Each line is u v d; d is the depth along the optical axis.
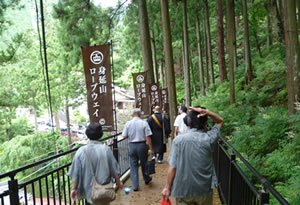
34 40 22.98
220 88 15.80
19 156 17.56
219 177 4.74
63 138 21.66
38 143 18.42
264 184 1.96
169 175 2.53
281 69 10.70
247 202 2.67
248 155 5.74
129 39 21.80
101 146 3.01
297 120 5.18
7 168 17.81
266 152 5.56
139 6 11.26
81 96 24.84
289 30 5.73
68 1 12.59
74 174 2.91
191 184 2.46
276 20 11.75
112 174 3.03
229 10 10.32
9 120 22.53
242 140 6.15
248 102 9.54
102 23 13.59
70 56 13.69
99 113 5.23
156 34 20.61
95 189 2.84
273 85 9.57
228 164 3.80
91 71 5.20
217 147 5.03
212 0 21.86
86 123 33.12
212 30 29.69
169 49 10.34
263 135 5.66
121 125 28.12
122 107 48.12
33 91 22.70
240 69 16.44
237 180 3.20
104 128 5.24
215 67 28.89
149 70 11.53
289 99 5.82
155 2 17.59
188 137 2.50
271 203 3.71
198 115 2.57
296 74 5.68
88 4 12.69
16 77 21.14
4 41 8.60
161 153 7.51
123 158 6.65
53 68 22.19
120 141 6.48
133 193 5.17
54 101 23.80
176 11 19.70
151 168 5.49
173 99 10.38
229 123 8.06
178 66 39.22
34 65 22.11
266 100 8.81
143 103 10.39
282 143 5.18
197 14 20.31
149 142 5.38
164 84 31.70
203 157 2.47
